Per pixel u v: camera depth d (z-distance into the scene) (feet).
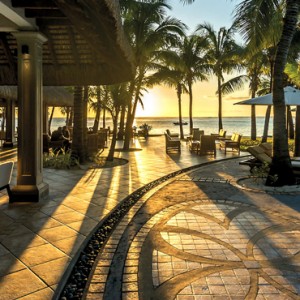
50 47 20.29
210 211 15.88
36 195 16.80
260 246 11.43
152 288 8.61
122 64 19.49
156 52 43.01
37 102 16.84
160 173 26.91
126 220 14.40
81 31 14.23
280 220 14.44
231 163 33.86
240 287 8.55
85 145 33.27
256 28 23.63
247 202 17.65
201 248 11.26
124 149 46.01
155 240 12.03
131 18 39.42
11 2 13.64
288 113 63.67
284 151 21.81
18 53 16.43
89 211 15.48
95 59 21.70
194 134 51.62
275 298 8.02
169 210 16.03
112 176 25.31
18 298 7.91
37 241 11.58
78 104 31.58
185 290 8.47
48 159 31.53
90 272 9.57
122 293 8.38
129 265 9.97
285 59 21.27
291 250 11.07
